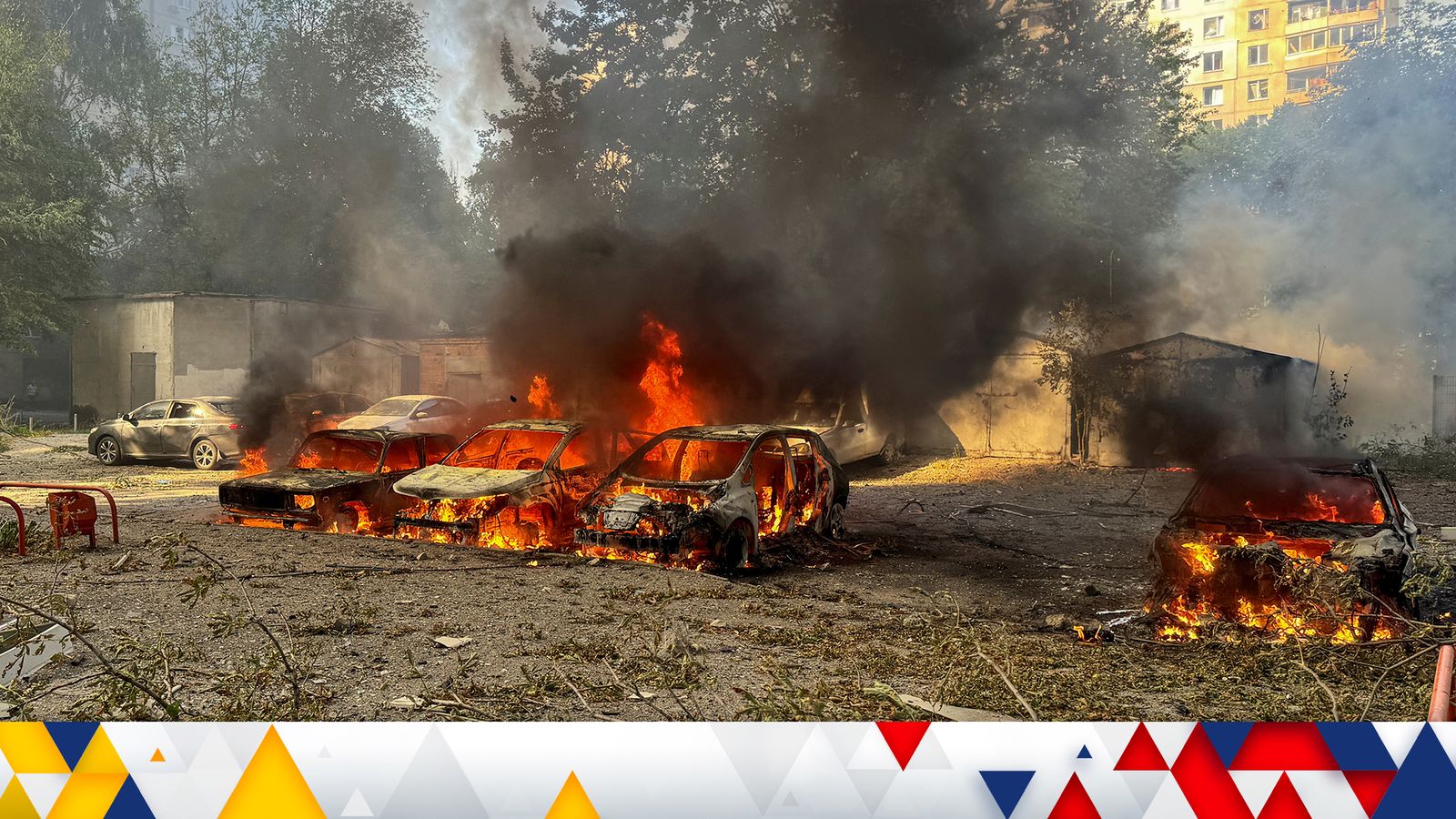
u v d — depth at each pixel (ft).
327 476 33.24
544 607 21.15
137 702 13.34
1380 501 23.75
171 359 92.68
